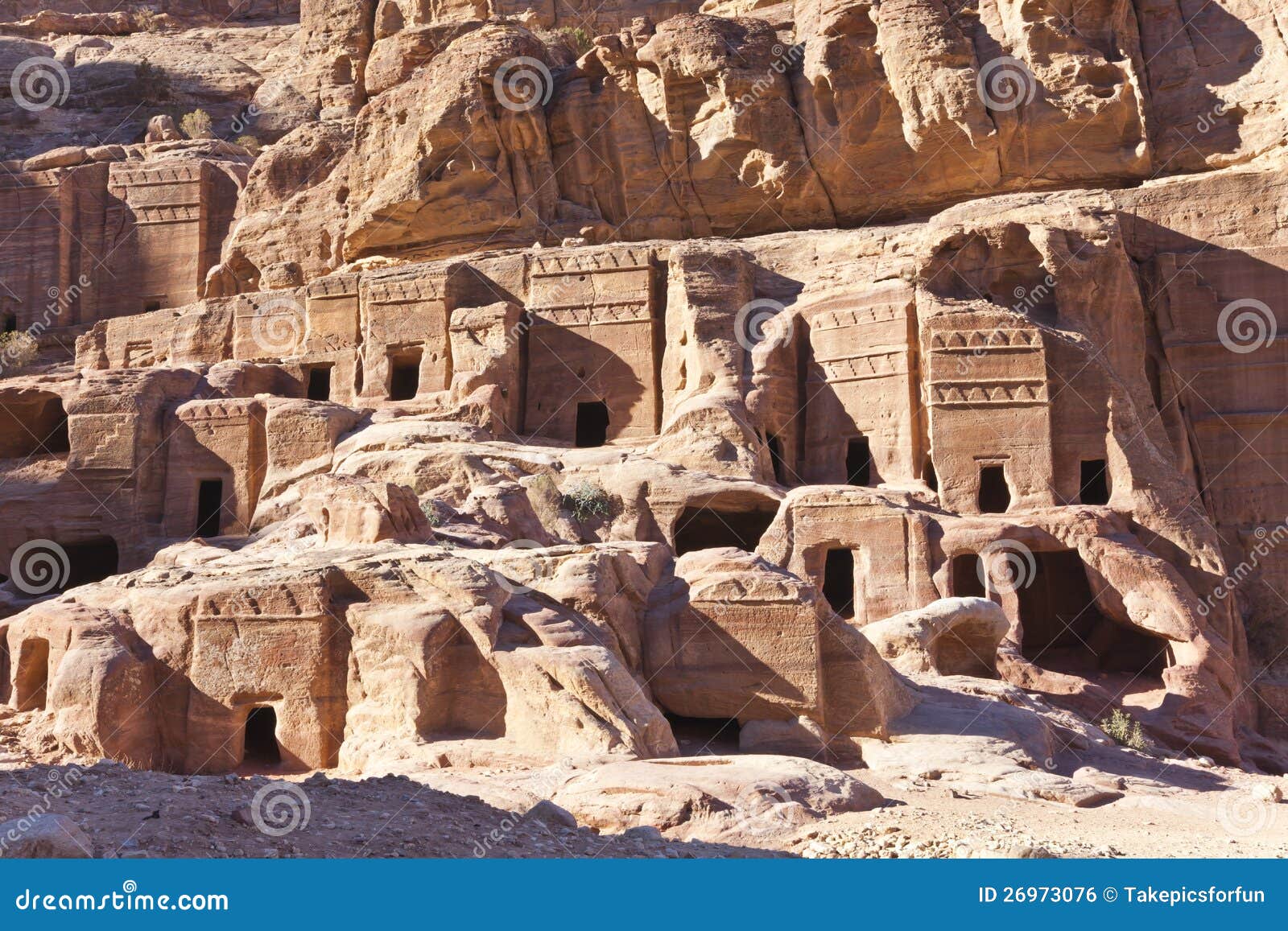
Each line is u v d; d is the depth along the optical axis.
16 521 55.91
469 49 64.69
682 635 30.98
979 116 57.78
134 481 55.22
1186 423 51.81
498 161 64.38
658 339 57.03
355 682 29.23
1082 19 58.91
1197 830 22.72
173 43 94.94
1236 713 42.31
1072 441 47.75
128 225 77.12
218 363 60.91
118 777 18.06
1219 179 53.19
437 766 26.59
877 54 59.88
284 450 53.81
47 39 96.88
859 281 53.97
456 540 37.22
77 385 58.56
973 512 47.66
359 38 84.81
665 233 63.56
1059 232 51.03
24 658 31.48
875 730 30.06
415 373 62.25
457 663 28.66
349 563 30.48
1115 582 42.62
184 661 30.50
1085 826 22.62
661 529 46.88
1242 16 57.78
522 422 57.47
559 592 30.31
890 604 43.50
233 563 33.47
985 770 27.44
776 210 62.50
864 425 51.69
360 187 67.31
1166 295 52.72
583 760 25.41
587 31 79.62
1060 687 39.66
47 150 85.94
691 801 21.09
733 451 49.09
